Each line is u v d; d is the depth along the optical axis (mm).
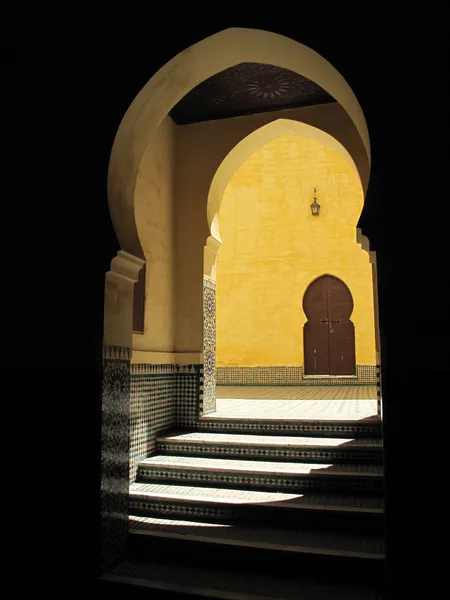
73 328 3033
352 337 10477
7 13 3383
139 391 4328
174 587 2748
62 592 2848
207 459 4309
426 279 2510
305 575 2902
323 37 2795
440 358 2449
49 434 2992
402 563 2404
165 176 5184
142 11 3137
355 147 4906
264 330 10594
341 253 10500
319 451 4141
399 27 2715
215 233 5543
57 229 3123
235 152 5391
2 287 3156
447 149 2566
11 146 3252
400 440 2463
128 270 3330
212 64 3211
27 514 2955
